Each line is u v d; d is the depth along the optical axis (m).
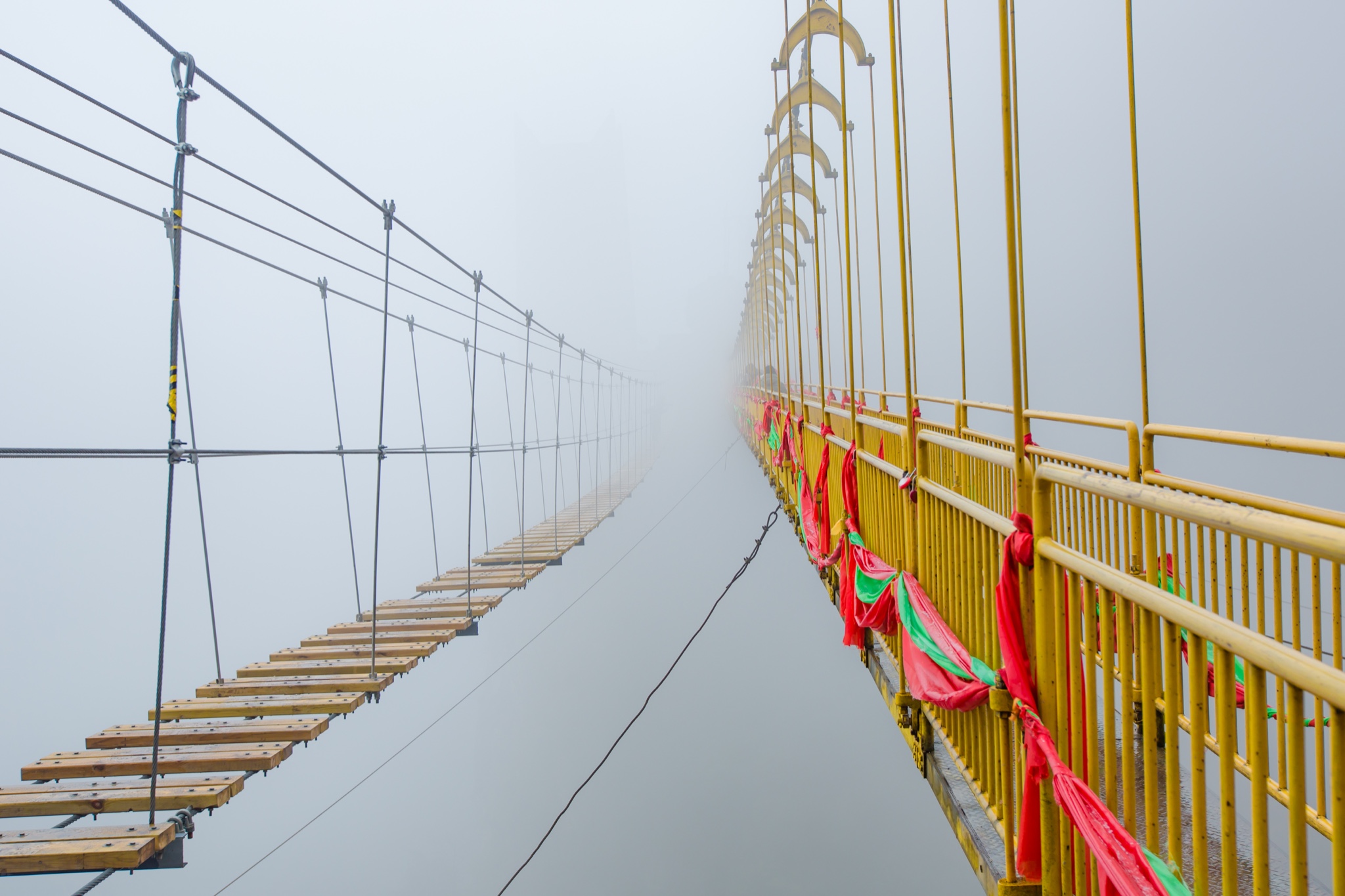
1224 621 1.10
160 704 3.68
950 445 2.69
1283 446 2.36
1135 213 3.31
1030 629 1.97
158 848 3.53
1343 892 0.87
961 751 2.77
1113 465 3.36
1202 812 1.23
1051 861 1.83
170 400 3.94
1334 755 0.88
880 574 3.61
